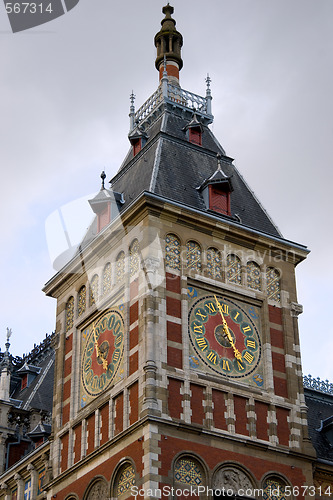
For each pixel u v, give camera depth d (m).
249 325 39.72
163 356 36.19
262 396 37.94
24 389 55.12
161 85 50.19
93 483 36.50
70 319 42.91
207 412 36.03
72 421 39.56
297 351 40.22
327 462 39.16
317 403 47.06
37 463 43.34
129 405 36.25
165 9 55.59
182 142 45.94
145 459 33.72
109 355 38.91
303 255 42.97
